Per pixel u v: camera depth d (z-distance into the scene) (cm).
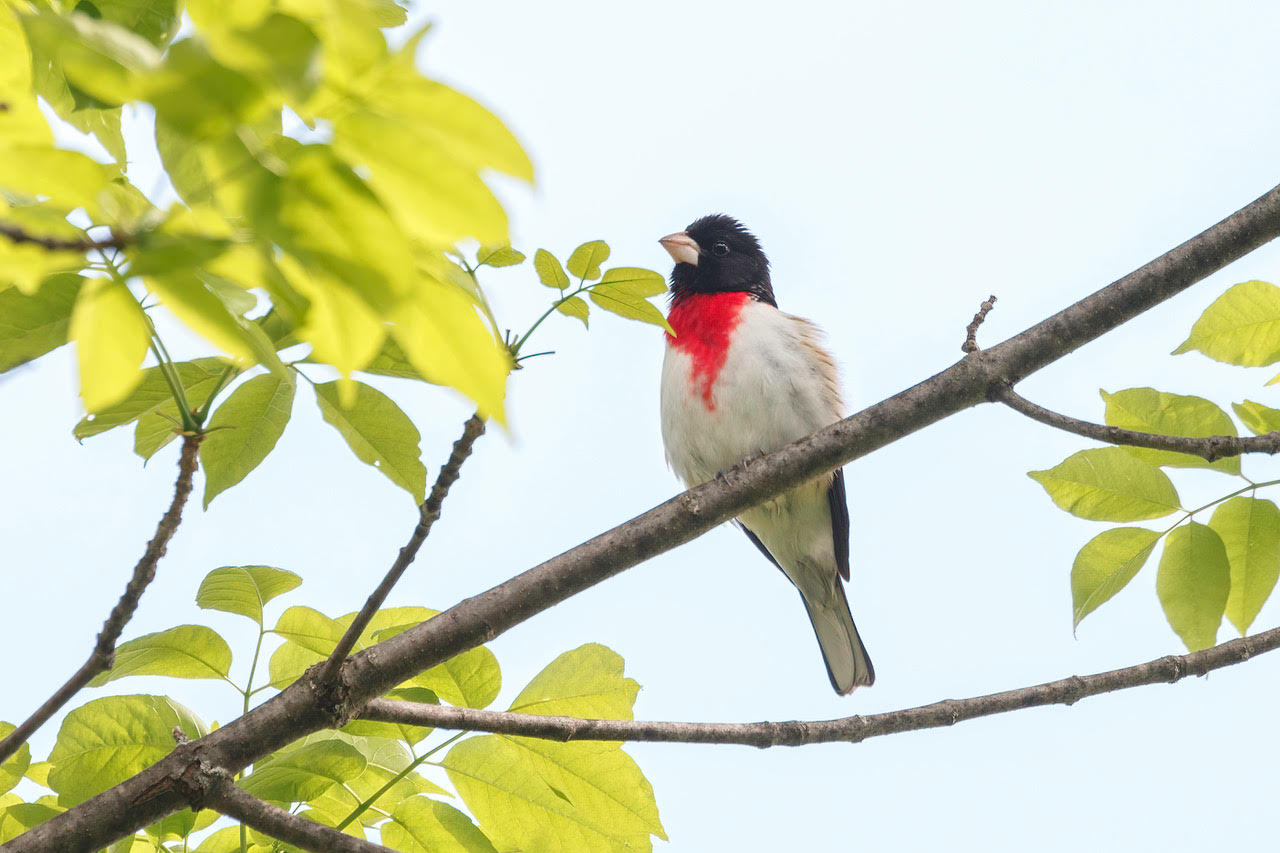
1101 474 623
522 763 567
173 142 235
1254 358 624
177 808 505
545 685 585
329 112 215
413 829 557
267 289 233
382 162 219
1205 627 626
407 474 511
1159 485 619
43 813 532
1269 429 622
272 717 539
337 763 524
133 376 235
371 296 222
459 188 220
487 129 215
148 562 443
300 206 217
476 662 589
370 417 504
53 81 396
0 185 224
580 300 511
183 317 235
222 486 525
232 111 207
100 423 507
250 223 217
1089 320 623
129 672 559
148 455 531
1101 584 632
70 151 225
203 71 201
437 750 564
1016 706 622
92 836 495
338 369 238
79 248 230
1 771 550
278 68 196
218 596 564
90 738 544
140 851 573
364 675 550
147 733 549
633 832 566
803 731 595
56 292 380
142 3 410
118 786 506
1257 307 616
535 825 568
